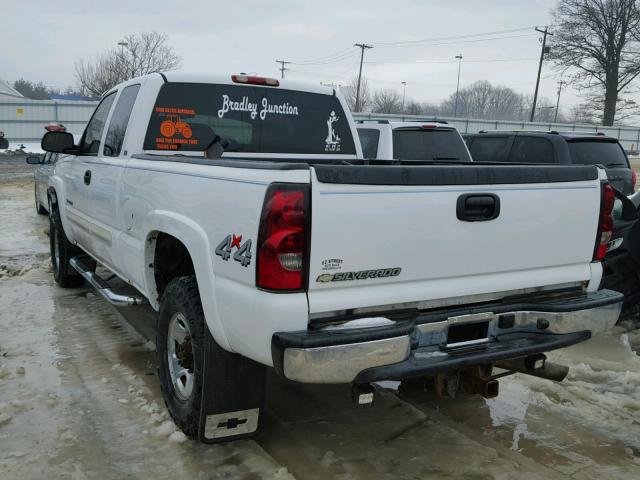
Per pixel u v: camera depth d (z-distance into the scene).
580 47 59.47
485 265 3.17
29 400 4.01
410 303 3.01
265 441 3.58
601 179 3.57
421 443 3.58
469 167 3.06
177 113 4.58
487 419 3.90
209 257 3.10
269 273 2.68
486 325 3.23
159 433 3.58
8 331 5.38
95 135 5.43
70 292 6.70
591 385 4.47
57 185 6.33
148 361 4.72
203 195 3.19
